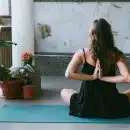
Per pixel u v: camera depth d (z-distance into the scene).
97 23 3.77
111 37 3.77
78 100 3.91
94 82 3.80
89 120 3.79
